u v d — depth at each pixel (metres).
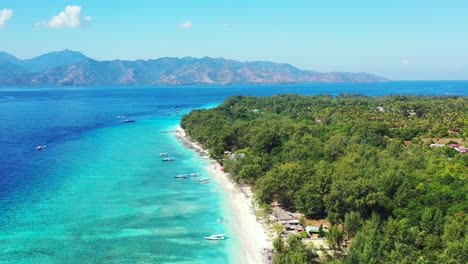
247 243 81.69
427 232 73.19
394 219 80.06
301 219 87.81
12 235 82.94
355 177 94.75
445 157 126.25
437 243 67.44
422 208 82.06
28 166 140.00
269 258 74.38
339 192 86.31
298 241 71.44
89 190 113.94
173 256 76.00
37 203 102.19
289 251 68.69
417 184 93.19
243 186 117.50
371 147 130.75
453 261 59.31
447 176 96.31
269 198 97.75
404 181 90.69
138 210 98.88
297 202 92.38
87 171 135.25
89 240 81.56
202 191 114.94
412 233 69.12
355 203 83.81
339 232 71.81
